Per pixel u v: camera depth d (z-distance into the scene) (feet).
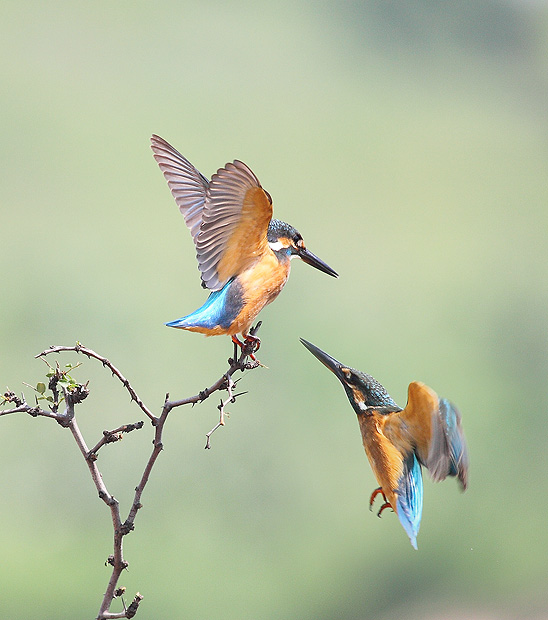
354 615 45.57
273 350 51.65
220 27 82.38
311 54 81.30
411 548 47.06
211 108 72.64
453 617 45.52
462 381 55.88
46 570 41.63
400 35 84.28
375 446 17.34
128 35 77.36
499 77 83.35
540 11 84.99
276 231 19.98
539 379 57.57
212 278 17.92
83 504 43.39
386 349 55.83
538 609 45.73
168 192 60.13
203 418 46.60
